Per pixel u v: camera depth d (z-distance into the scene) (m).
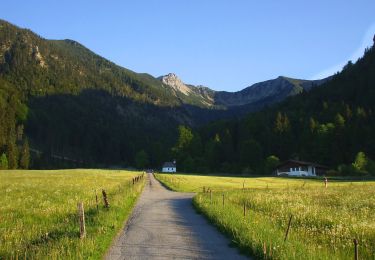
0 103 175.75
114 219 21.06
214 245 15.97
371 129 136.12
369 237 16.52
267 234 15.67
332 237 16.23
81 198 33.06
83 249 13.61
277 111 187.50
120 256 14.16
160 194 47.09
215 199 32.50
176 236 17.97
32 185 49.56
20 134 190.75
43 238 15.83
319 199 33.56
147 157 194.62
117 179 69.81
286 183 78.88
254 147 146.00
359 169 108.06
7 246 14.62
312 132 148.38
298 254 12.70
